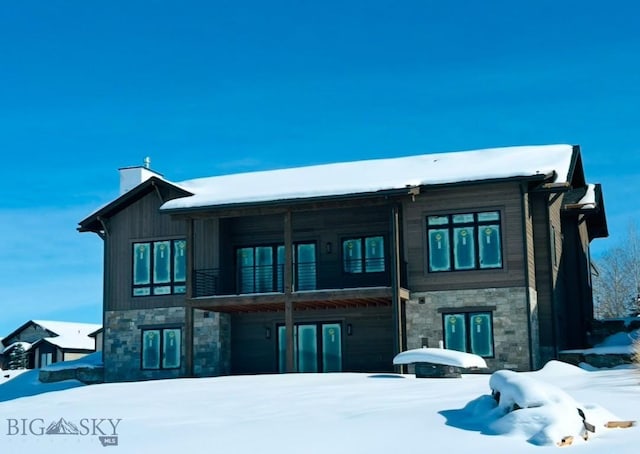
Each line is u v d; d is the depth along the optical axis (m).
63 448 12.61
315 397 17.75
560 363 22.81
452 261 25.69
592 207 29.38
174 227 29.12
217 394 19.33
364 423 13.41
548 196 26.38
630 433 11.17
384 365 27.12
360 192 24.98
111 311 29.59
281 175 30.53
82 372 29.88
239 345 28.94
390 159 30.75
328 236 28.33
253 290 28.81
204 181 31.55
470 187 25.64
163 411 16.80
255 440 12.45
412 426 12.77
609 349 25.30
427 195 26.11
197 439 12.84
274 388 20.00
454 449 10.84
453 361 21.22
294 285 28.36
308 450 11.41
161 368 28.72
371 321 27.55
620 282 53.22
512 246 25.11
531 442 11.00
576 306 29.70
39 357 55.75
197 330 28.36
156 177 28.72
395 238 24.98
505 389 12.57
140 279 29.39
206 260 28.47
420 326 25.72
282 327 28.64
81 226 30.02
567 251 30.12
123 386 22.36
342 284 27.88
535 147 28.75
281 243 28.81
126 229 29.80
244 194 26.83
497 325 24.97
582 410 11.66
